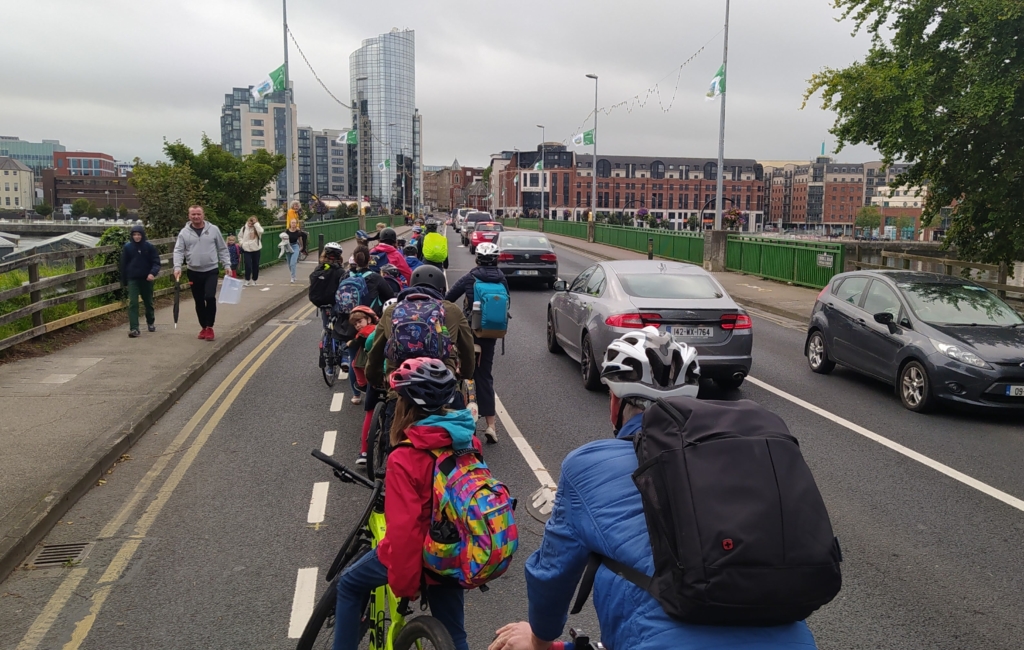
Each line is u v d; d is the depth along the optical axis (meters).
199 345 11.84
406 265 10.08
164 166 25.38
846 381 10.76
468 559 2.56
